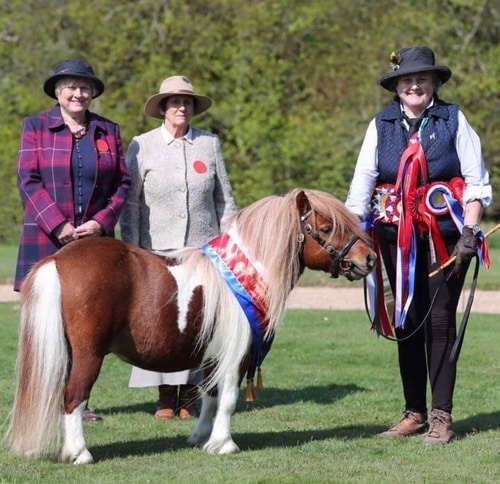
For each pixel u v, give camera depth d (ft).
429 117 31.58
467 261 31.35
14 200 112.88
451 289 31.76
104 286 27.37
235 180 112.16
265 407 37.70
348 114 115.03
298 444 31.35
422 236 31.73
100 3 119.03
